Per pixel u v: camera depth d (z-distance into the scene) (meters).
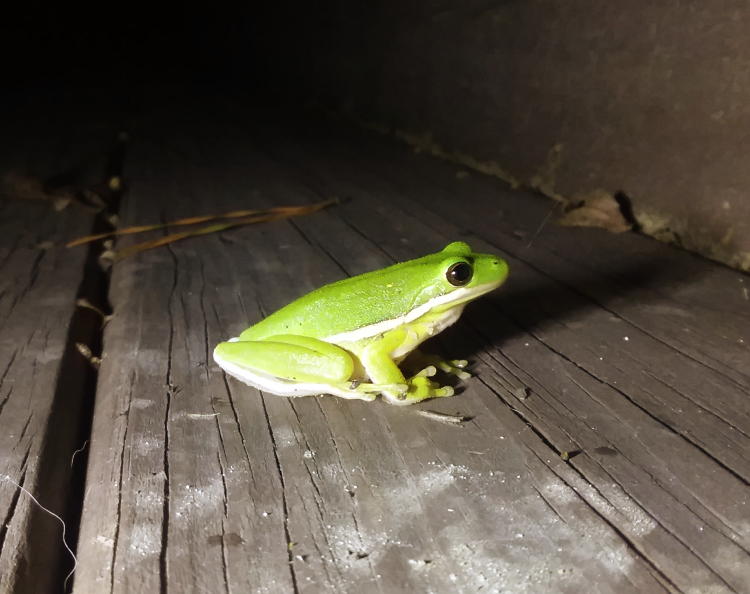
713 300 0.14
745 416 0.10
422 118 0.31
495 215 0.21
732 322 0.13
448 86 0.28
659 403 0.11
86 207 0.24
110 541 0.08
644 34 0.18
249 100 0.50
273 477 0.09
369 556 0.08
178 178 0.28
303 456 0.10
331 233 0.20
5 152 0.33
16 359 0.13
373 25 0.35
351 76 0.39
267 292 0.16
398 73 0.33
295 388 0.10
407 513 0.08
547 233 0.19
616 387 0.11
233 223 0.22
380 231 0.20
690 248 0.17
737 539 0.08
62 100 0.50
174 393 0.11
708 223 0.17
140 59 0.77
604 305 0.14
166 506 0.09
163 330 0.14
